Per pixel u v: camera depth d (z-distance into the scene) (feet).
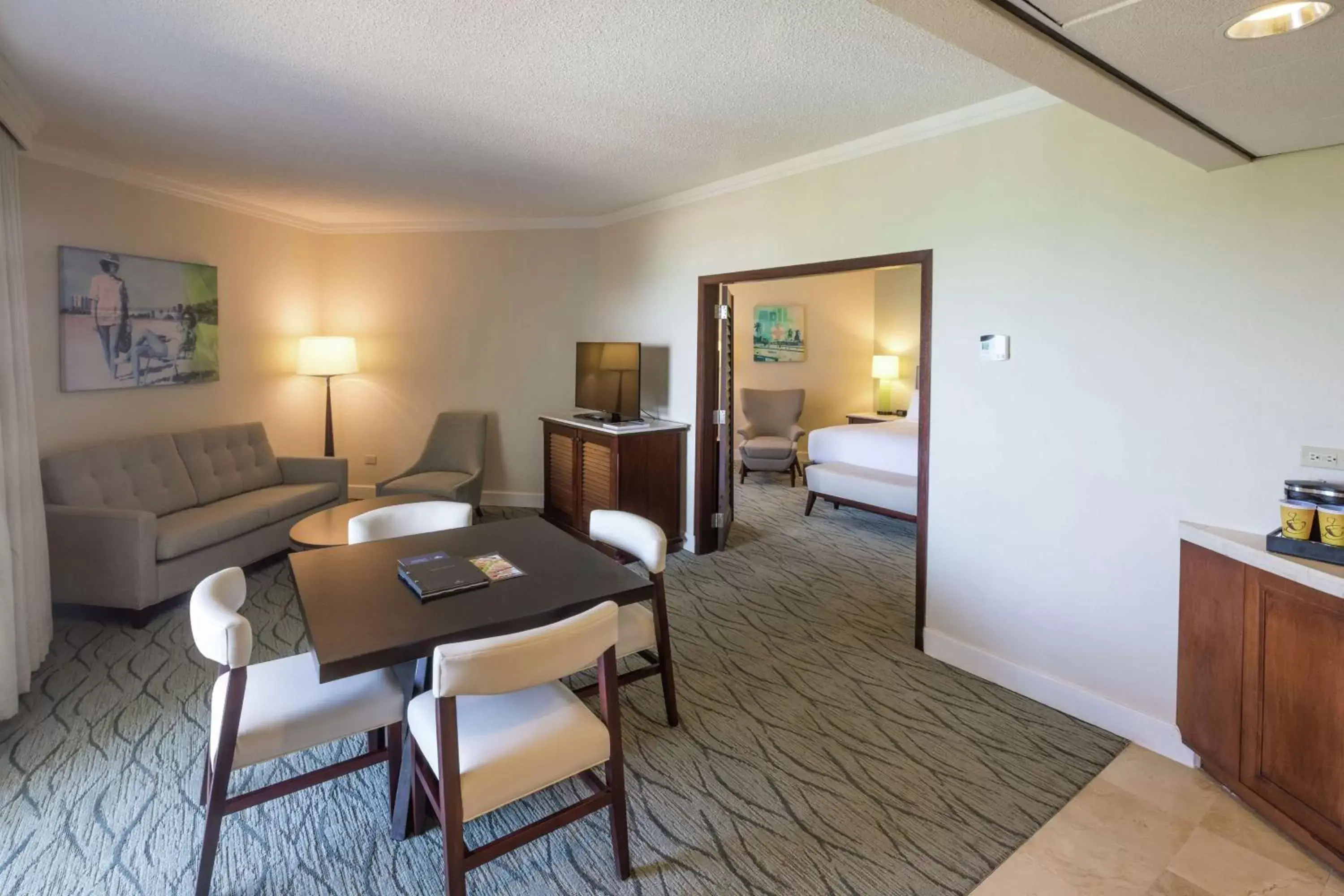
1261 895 5.80
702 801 7.04
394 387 19.33
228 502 14.10
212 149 11.98
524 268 18.67
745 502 21.17
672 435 15.44
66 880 5.84
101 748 7.79
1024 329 8.87
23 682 8.81
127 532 10.71
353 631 5.58
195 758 7.61
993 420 9.30
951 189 9.69
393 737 6.42
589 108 9.83
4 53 8.22
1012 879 6.00
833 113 9.82
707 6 6.94
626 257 17.13
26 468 9.47
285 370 17.76
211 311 15.24
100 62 8.44
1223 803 6.98
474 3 6.94
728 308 15.51
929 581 10.41
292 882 5.88
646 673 8.27
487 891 5.82
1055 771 7.57
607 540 8.95
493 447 19.42
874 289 27.12
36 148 11.55
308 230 18.38
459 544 8.09
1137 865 6.15
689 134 10.89
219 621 5.35
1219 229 7.10
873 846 6.41
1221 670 7.01
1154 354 7.66
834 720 8.61
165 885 5.81
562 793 7.18
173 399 14.52
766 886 5.91
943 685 9.53
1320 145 6.36
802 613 12.16
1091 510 8.32
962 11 4.08
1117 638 8.18
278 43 7.91
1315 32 4.26
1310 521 6.23
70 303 12.14
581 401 17.25
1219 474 7.23
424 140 11.38
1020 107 8.80
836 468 19.03
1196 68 4.84
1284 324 6.73
